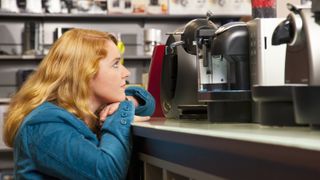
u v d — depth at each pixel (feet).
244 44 5.01
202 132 3.55
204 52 5.44
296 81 4.03
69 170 5.01
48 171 5.14
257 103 4.87
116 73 5.71
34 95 5.54
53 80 5.57
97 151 5.06
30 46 15.42
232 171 3.32
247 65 5.05
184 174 4.21
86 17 16.11
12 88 16.05
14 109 5.63
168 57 6.87
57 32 15.42
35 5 15.40
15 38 16.01
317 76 3.76
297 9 3.99
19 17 15.96
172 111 6.89
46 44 15.99
